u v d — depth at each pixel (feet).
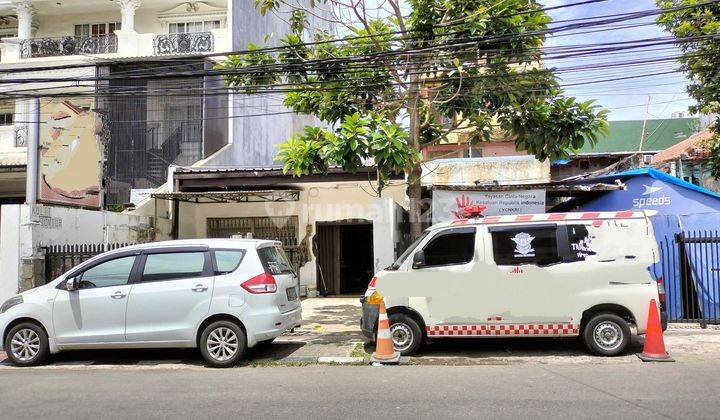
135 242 48.32
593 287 25.76
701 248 33.73
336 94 37.09
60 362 27.45
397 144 29.58
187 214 56.03
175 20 70.59
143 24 71.05
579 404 17.69
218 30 64.23
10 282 36.47
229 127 63.57
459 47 33.40
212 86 61.52
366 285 56.08
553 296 25.88
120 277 26.55
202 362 26.89
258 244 27.12
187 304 25.68
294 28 37.99
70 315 26.17
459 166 57.41
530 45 33.24
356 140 29.73
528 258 26.35
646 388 19.63
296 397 19.36
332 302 49.21
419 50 31.65
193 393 20.27
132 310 25.85
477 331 26.27
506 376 22.15
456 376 22.36
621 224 26.27
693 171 58.90
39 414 17.76
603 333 25.82
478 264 26.55
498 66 34.40
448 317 26.45
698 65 37.17
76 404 18.93
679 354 26.03
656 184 38.52
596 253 26.05
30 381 22.94
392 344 25.96
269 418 16.84
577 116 34.42
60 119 42.09
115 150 60.29
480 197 42.06
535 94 34.40
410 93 36.17
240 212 55.83
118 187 59.21
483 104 35.86
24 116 63.46
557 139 34.68
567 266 25.96
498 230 26.84
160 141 60.49
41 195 39.78
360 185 54.19
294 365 25.79
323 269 55.98
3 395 20.40
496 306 26.18
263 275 25.99
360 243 56.59
